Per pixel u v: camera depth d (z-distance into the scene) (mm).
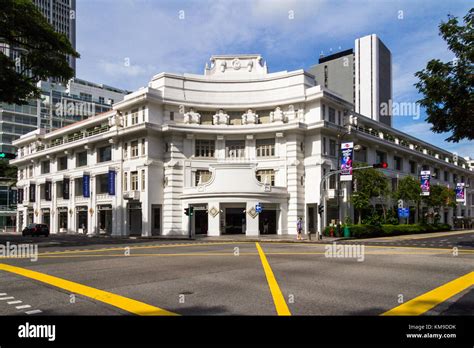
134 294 9133
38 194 56500
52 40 26969
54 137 57156
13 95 27016
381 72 82438
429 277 11484
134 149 41656
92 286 10133
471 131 20219
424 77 20969
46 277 11555
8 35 26297
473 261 15320
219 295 9000
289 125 39469
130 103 41062
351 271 12672
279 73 42344
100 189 46062
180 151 40688
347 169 30281
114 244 26922
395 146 52375
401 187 47031
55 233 50844
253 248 22531
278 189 39281
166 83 41406
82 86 97688
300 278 11297
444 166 70750
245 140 41844
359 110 80938
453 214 75812
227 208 39531
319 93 39438
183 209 39750
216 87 42969
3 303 8312
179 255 17984
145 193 39312
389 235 39406
